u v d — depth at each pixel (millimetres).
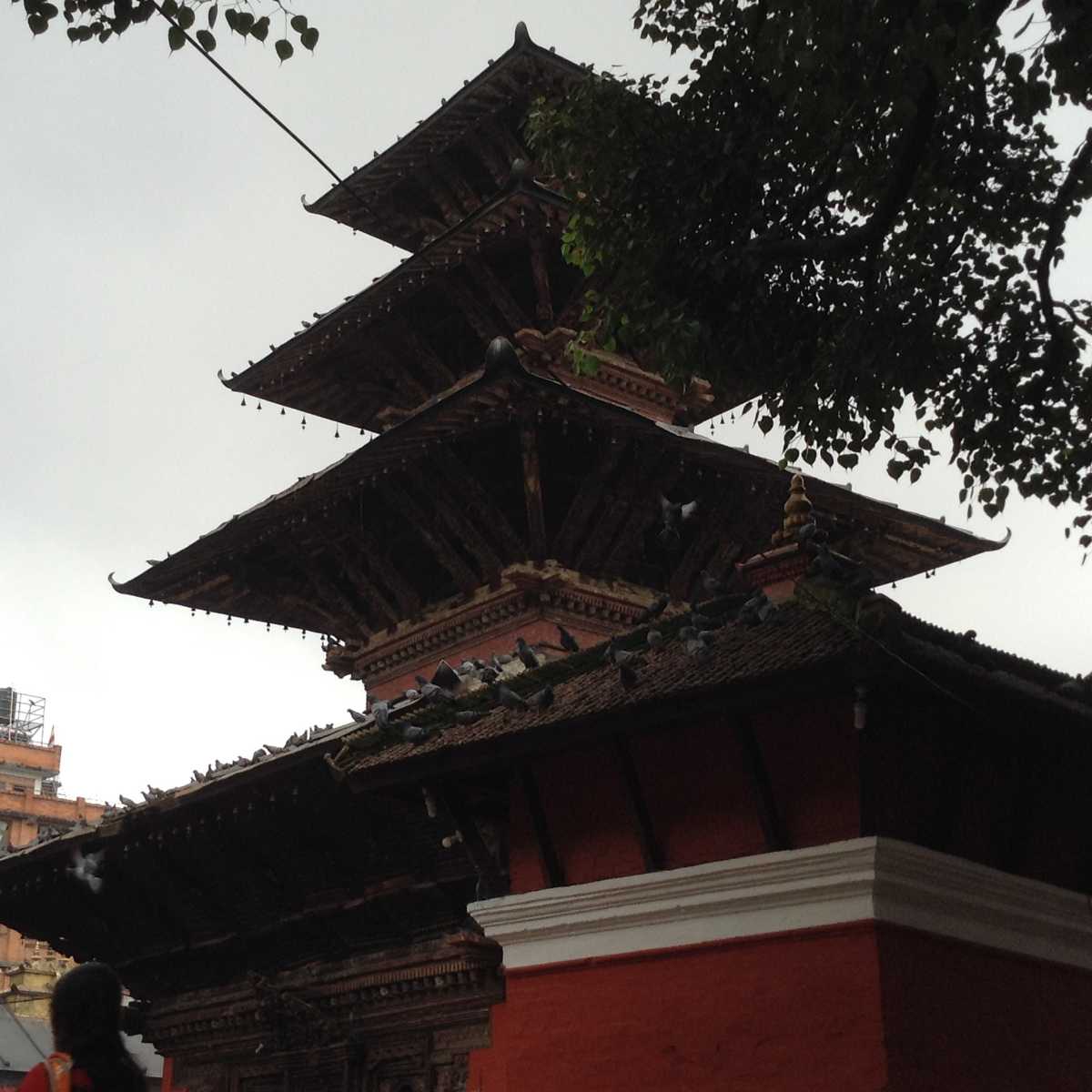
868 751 16578
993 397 20672
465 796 20016
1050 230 19375
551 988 18547
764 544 33469
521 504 32344
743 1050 16625
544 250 33031
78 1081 8750
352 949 25875
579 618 31234
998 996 17438
